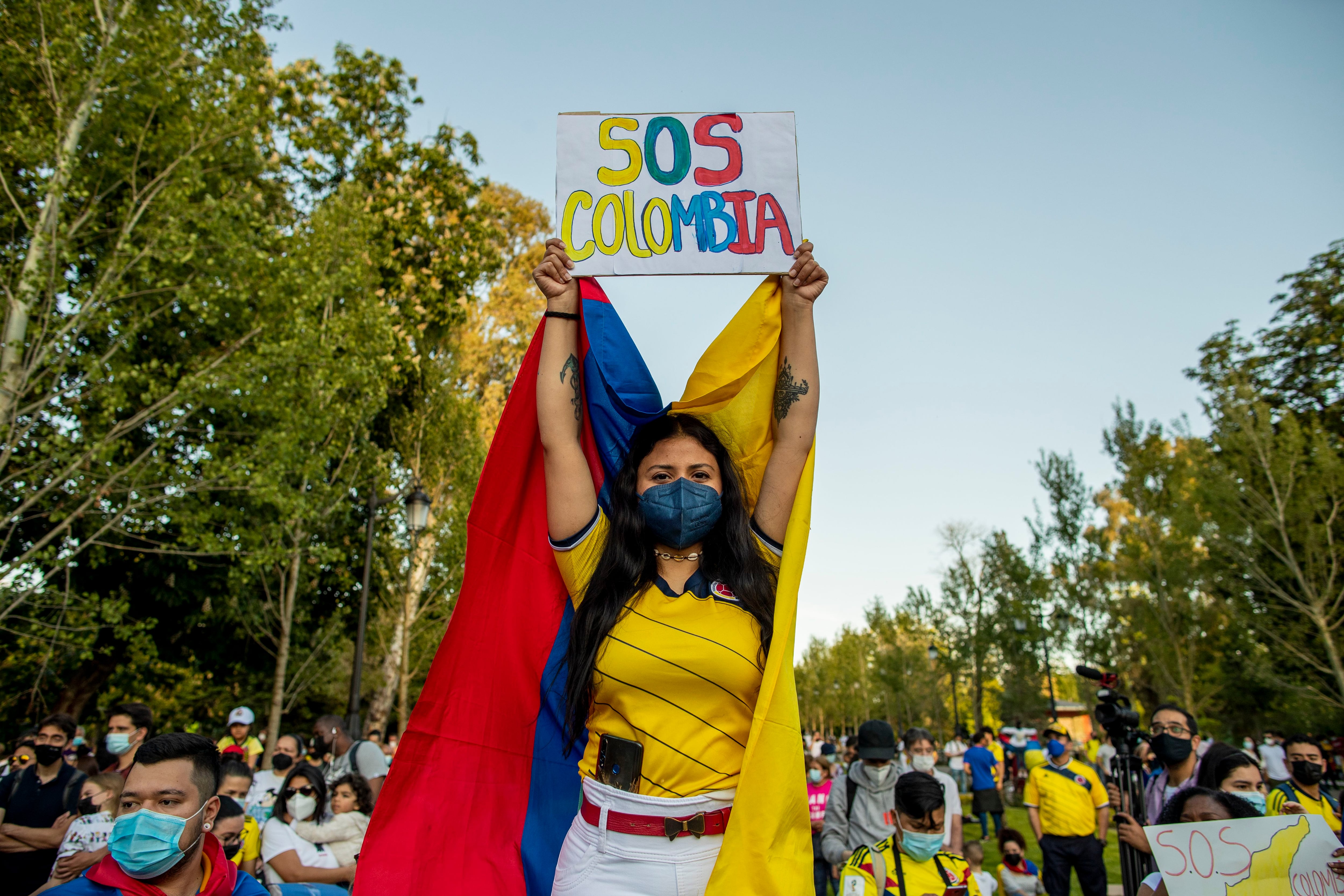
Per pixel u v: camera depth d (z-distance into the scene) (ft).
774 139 9.79
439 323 72.13
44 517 43.34
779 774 7.49
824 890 25.44
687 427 9.67
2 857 18.28
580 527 9.20
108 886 8.70
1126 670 96.17
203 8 41.09
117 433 38.52
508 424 9.62
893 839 13.08
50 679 52.75
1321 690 70.54
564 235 9.52
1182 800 12.02
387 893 8.23
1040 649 85.81
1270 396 86.74
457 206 74.49
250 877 9.86
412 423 69.82
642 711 8.16
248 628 53.36
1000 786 53.47
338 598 65.16
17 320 35.37
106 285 37.01
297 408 43.73
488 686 9.23
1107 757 40.52
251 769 19.95
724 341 9.63
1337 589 69.00
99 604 40.01
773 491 9.29
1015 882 27.89
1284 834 10.89
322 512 52.60
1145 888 11.68
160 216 38.88
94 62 37.01
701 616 8.60
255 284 43.27
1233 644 81.46
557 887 8.14
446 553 69.05
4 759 34.22
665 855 7.67
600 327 9.67
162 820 8.65
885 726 18.69
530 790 9.18
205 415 44.86
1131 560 86.94
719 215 9.57
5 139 36.60
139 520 42.11
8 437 34.63
